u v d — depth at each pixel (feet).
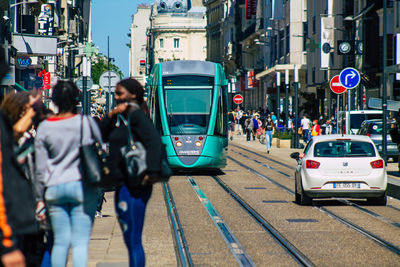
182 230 97.25
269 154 286.87
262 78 596.29
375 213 116.26
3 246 28.12
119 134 52.70
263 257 77.36
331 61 395.96
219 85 192.03
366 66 337.52
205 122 188.44
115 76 200.23
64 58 545.85
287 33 502.79
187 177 187.73
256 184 168.86
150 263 72.84
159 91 189.78
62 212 51.24
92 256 74.84
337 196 124.88
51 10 453.99
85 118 51.57
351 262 74.33
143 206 53.21
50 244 56.80
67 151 50.90
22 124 48.52
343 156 125.39
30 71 363.97
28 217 28.78
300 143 349.82
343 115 266.98
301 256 77.56
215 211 118.83
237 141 405.18
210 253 79.61
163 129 187.42
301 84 494.59
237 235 93.25
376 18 332.80
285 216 112.16
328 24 380.17
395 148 225.97
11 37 299.58
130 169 52.06
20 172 29.99
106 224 98.84
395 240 88.89
